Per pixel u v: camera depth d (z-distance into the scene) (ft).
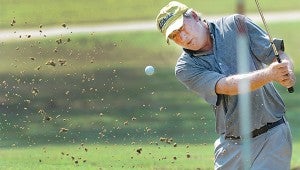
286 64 45.29
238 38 45.83
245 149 47.01
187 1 233.96
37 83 128.57
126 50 169.37
